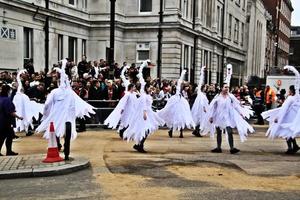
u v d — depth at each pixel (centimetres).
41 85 1605
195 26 4309
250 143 1469
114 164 1021
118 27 3734
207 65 4834
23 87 1600
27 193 764
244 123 1270
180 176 911
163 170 967
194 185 835
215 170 977
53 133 988
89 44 3741
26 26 2841
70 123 1012
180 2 3934
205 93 1925
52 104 1032
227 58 5888
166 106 1599
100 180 863
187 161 1080
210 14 4950
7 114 1068
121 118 1352
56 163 961
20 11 2764
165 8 3744
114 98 1819
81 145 1298
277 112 1280
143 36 3822
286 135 1240
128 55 3862
